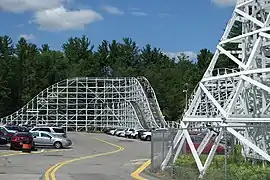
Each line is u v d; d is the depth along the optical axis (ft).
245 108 62.80
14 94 398.42
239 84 56.70
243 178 47.85
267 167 52.21
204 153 76.64
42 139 137.80
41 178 57.16
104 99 335.26
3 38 451.53
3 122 323.98
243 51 67.41
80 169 72.38
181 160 61.21
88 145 162.91
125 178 58.95
